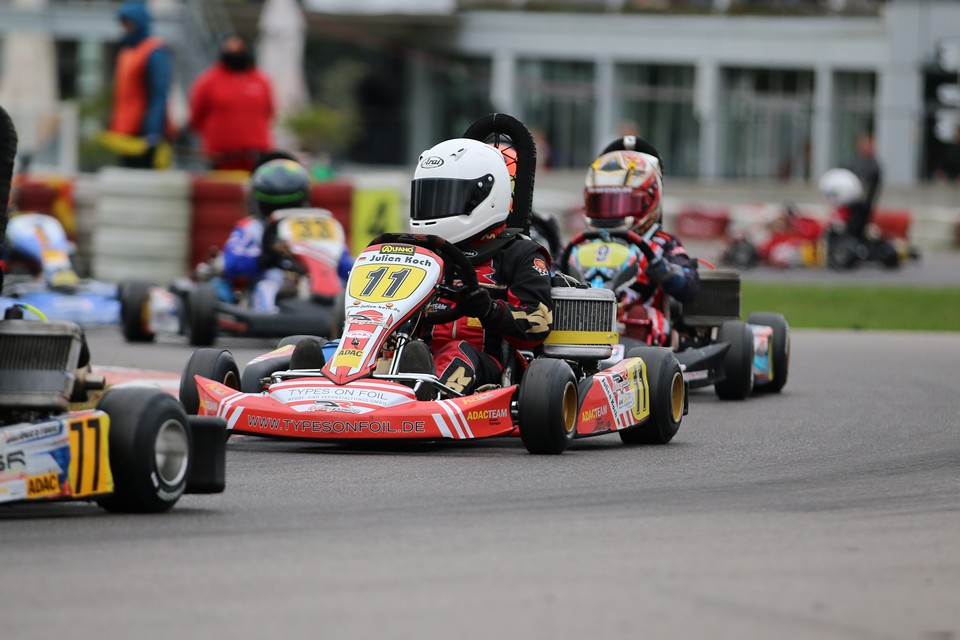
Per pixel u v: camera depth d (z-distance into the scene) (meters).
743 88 133.88
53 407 19.48
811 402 37.06
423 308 27.62
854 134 125.06
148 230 62.16
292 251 46.97
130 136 66.50
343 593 16.44
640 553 18.62
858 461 27.30
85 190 66.12
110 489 20.11
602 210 36.16
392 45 149.38
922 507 22.38
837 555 18.81
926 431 31.78
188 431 21.17
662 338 36.00
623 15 137.75
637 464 26.22
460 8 146.25
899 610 16.27
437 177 28.42
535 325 28.06
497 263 28.72
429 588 16.69
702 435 30.91
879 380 41.78
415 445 28.03
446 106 150.25
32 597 16.11
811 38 128.88
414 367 26.66
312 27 146.38
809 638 15.15
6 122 20.06
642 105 136.88
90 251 66.25
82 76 119.75
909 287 78.50
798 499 22.89
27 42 112.19
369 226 64.12
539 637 14.94
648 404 29.05
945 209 120.62
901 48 124.56
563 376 26.41
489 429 25.89
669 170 135.00
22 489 19.03
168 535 19.25
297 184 48.19
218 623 15.23
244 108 64.94
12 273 54.41
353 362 26.23
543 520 20.59
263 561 17.84
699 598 16.50
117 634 14.82
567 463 25.95
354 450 27.28
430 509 21.28
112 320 52.59
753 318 39.59
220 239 62.84
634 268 35.44
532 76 144.00
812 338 53.44
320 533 19.50
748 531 20.16
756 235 95.94
